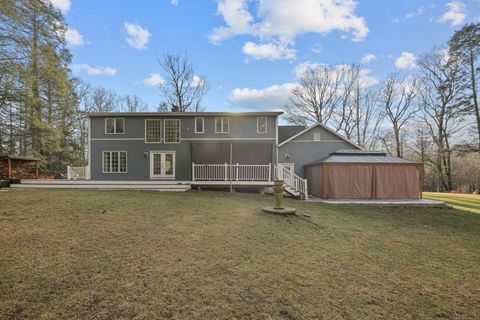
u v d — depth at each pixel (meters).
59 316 2.47
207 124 16.80
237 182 14.02
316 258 4.58
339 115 31.16
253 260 4.25
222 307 2.80
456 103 23.69
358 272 4.10
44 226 5.30
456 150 24.23
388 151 30.50
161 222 6.16
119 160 16.41
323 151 17.55
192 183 13.61
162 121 16.64
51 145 20.80
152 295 2.94
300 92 31.94
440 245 6.04
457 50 23.06
